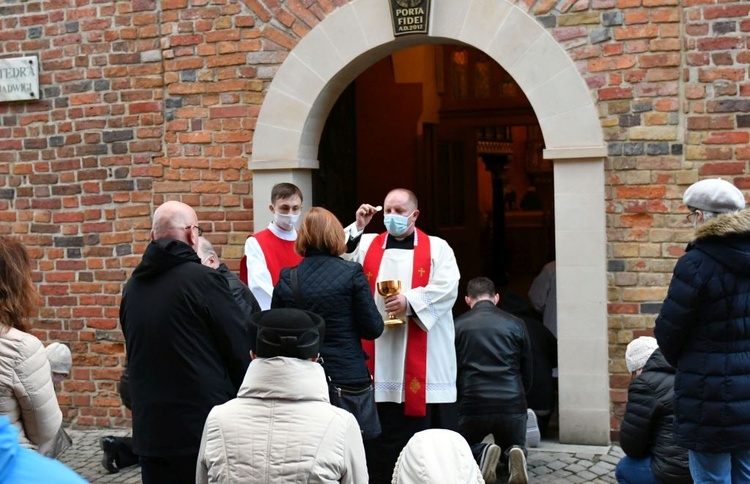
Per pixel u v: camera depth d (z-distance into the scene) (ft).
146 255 13.60
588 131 21.53
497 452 18.13
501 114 40.24
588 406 21.80
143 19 24.86
